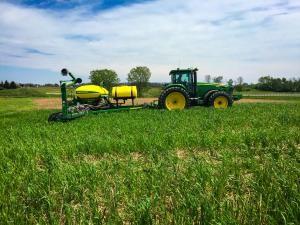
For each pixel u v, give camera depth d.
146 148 7.09
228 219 3.54
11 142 8.24
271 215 3.73
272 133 8.20
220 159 6.23
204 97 17.69
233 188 4.59
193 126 9.98
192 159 5.95
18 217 3.86
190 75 17.67
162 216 3.90
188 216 3.73
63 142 7.93
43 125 11.16
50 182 4.87
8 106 28.23
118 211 4.18
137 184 4.70
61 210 4.03
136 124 10.48
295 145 7.36
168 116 12.95
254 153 6.56
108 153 7.11
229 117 12.34
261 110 15.30
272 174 4.84
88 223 3.69
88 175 5.11
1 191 4.61
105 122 11.30
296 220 3.54
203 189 4.48
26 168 5.66
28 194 4.48
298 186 4.34
